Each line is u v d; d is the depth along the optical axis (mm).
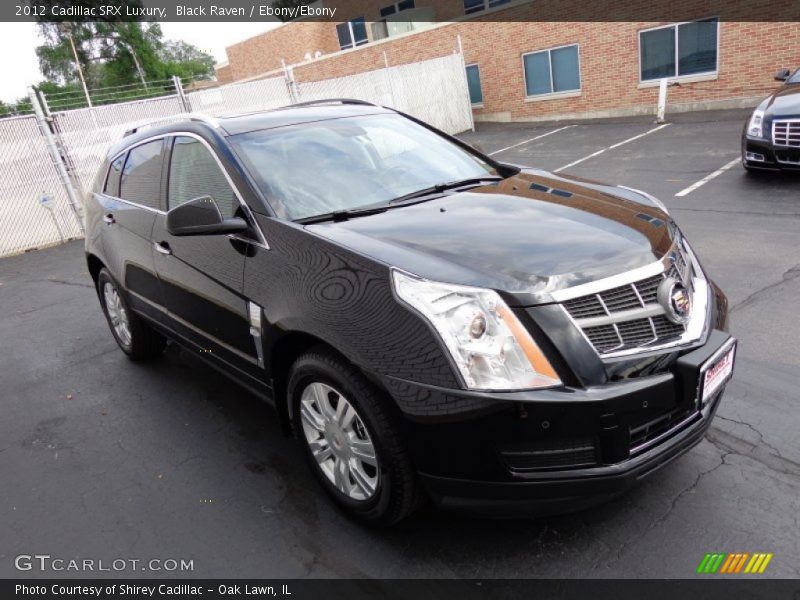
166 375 4559
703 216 7145
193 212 2883
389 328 2316
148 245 3832
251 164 3211
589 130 15547
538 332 2219
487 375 2164
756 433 3182
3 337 5980
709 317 2598
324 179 3258
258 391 3186
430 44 20297
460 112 19031
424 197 3242
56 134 10977
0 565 2748
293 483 3135
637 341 2352
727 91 15055
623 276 2371
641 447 2320
